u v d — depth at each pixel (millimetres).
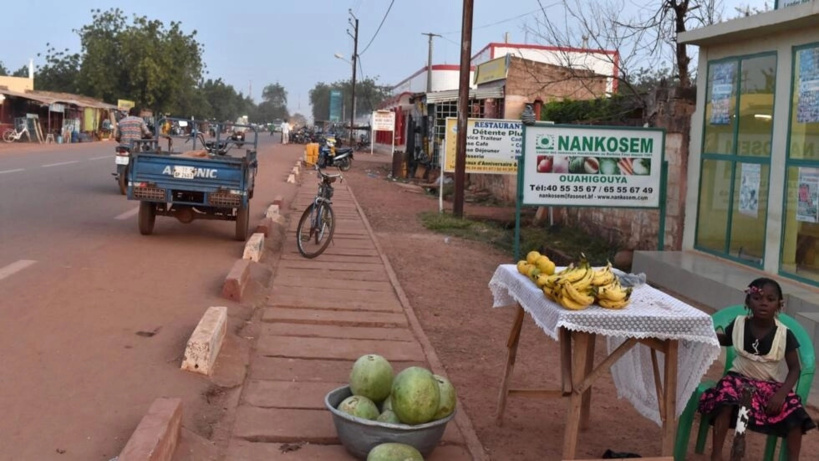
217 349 5672
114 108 55688
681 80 14133
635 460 4039
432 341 6941
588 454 4672
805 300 6855
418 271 10328
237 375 5504
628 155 10211
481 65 27578
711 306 7871
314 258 10648
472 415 5172
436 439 4332
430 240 13477
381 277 9586
